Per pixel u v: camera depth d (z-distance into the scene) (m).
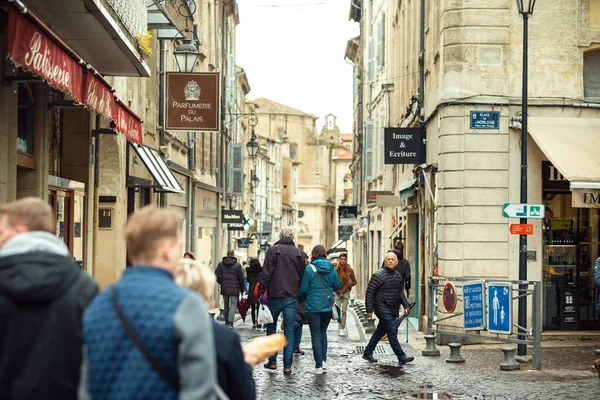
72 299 4.95
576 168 19.77
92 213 18.75
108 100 12.52
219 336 5.37
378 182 48.62
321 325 16.83
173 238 4.50
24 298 4.82
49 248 5.01
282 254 15.88
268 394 13.66
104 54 16.73
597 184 19.22
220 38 47.50
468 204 21.91
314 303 16.28
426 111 26.58
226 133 48.84
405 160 26.50
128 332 4.16
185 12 30.92
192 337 4.12
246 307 28.11
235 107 61.16
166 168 27.41
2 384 4.81
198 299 4.28
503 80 21.94
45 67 9.03
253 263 27.86
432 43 25.17
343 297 25.17
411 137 26.48
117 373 4.15
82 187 17.92
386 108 42.72
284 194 131.12
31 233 5.05
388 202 33.41
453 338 21.66
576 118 21.89
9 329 4.84
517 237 21.84
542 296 22.12
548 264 22.19
